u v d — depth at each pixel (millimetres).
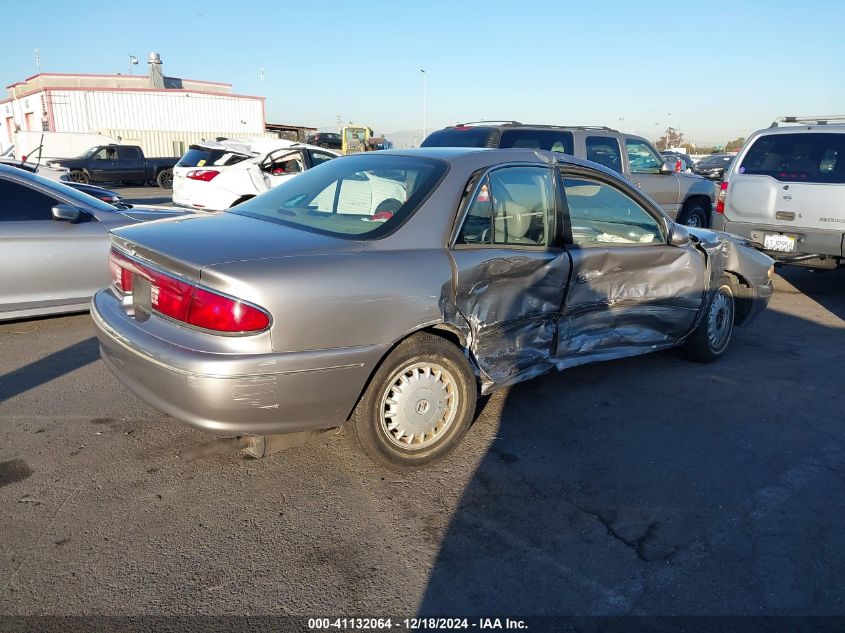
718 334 5434
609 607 2600
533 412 4363
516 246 3834
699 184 11219
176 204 12320
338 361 3055
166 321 3070
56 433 3852
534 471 3609
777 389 4922
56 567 2699
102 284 5863
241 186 11555
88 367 4941
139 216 6199
